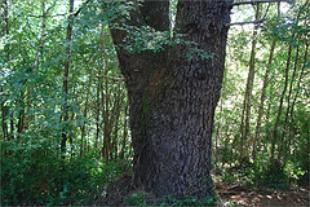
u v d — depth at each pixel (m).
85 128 7.83
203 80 5.88
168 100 5.97
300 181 8.76
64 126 5.60
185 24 5.80
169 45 5.70
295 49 8.63
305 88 8.77
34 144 5.74
